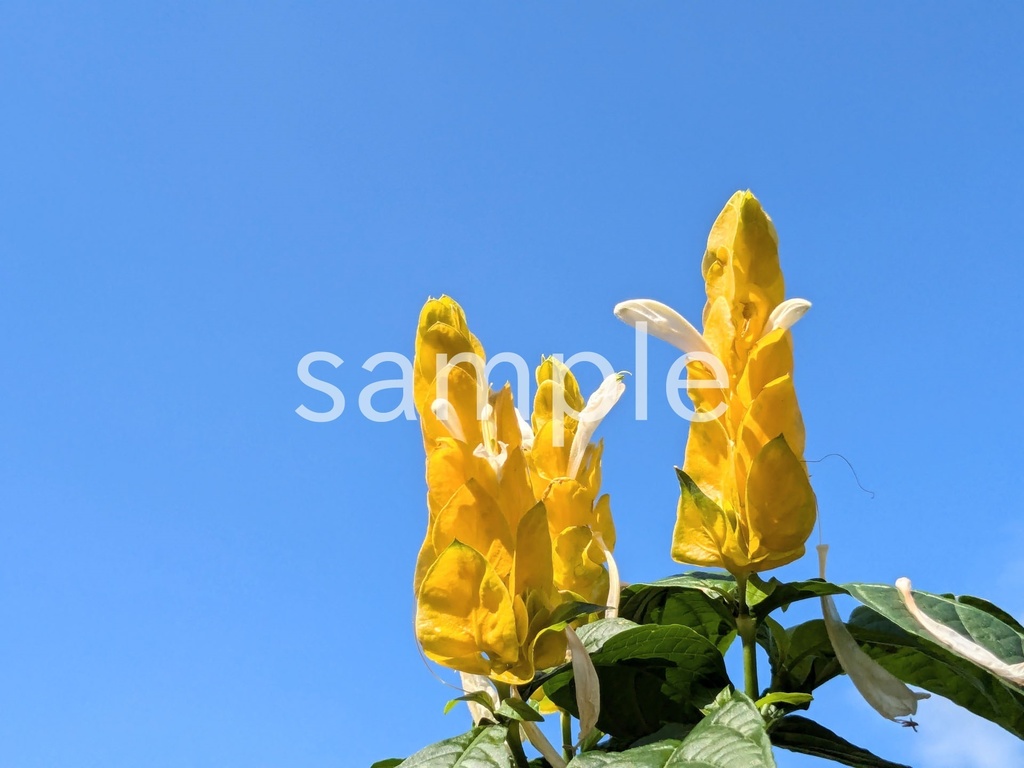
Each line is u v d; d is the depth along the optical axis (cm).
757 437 30
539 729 28
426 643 27
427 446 29
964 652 28
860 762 31
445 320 29
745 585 31
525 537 27
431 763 27
